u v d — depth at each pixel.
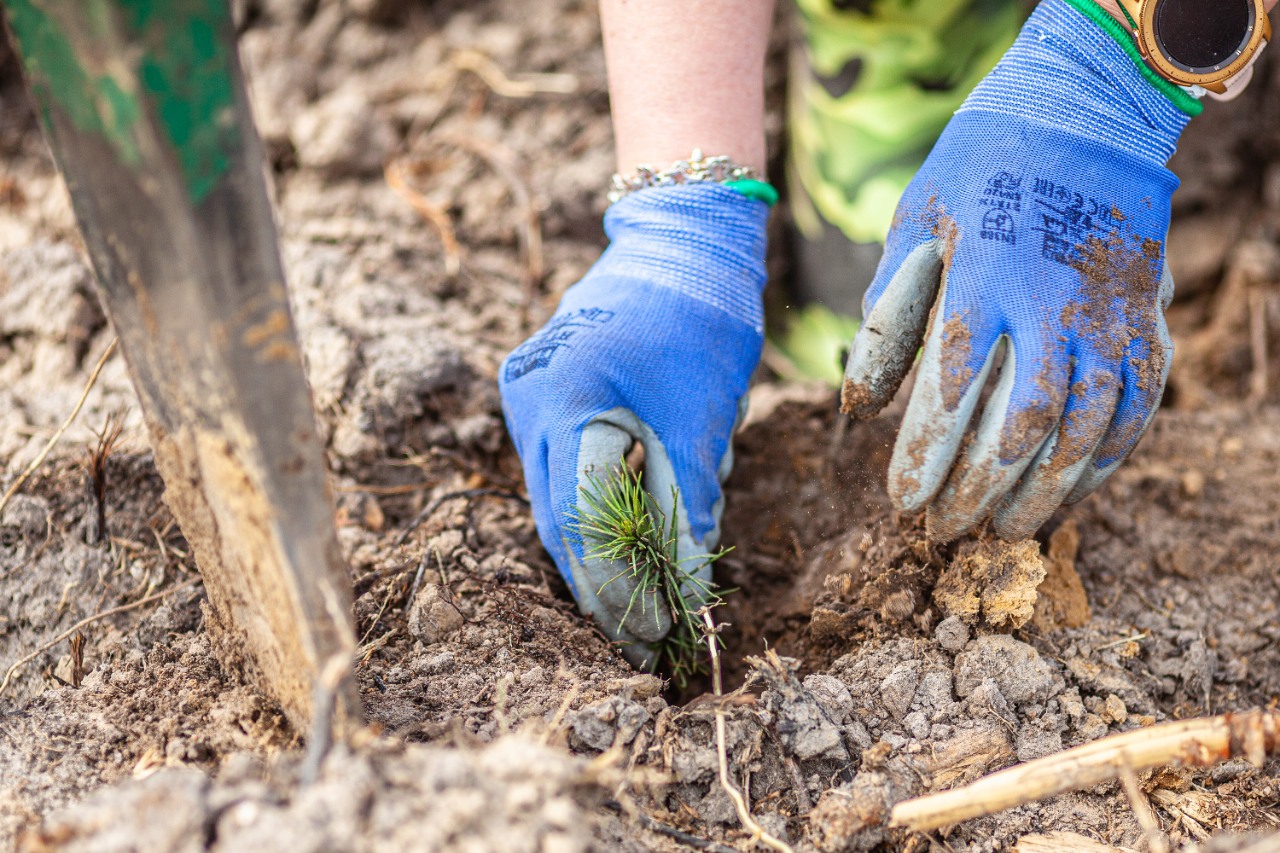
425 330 1.16
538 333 1.03
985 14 1.18
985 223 0.94
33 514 1.04
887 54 1.18
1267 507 1.11
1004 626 0.98
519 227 1.30
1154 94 0.96
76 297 1.15
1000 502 0.95
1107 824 0.94
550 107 1.42
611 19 1.03
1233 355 1.28
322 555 0.87
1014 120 0.96
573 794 0.85
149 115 0.82
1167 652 1.02
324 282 1.19
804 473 1.11
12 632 1.01
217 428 0.85
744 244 1.04
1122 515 1.09
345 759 0.84
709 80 1.03
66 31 0.82
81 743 0.92
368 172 1.32
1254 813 0.95
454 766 0.84
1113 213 0.95
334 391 1.11
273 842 0.82
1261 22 0.94
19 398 1.12
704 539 1.02
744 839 0.92
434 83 1.45
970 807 0.88
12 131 1.33
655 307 1.02
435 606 0.99
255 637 0.91
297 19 1.49
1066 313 0.93
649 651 1.02
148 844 0.83
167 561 1.03
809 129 1.23
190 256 0.83
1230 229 1.38
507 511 1.08
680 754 0.92
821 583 1.04
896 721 0.96
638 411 1.01
